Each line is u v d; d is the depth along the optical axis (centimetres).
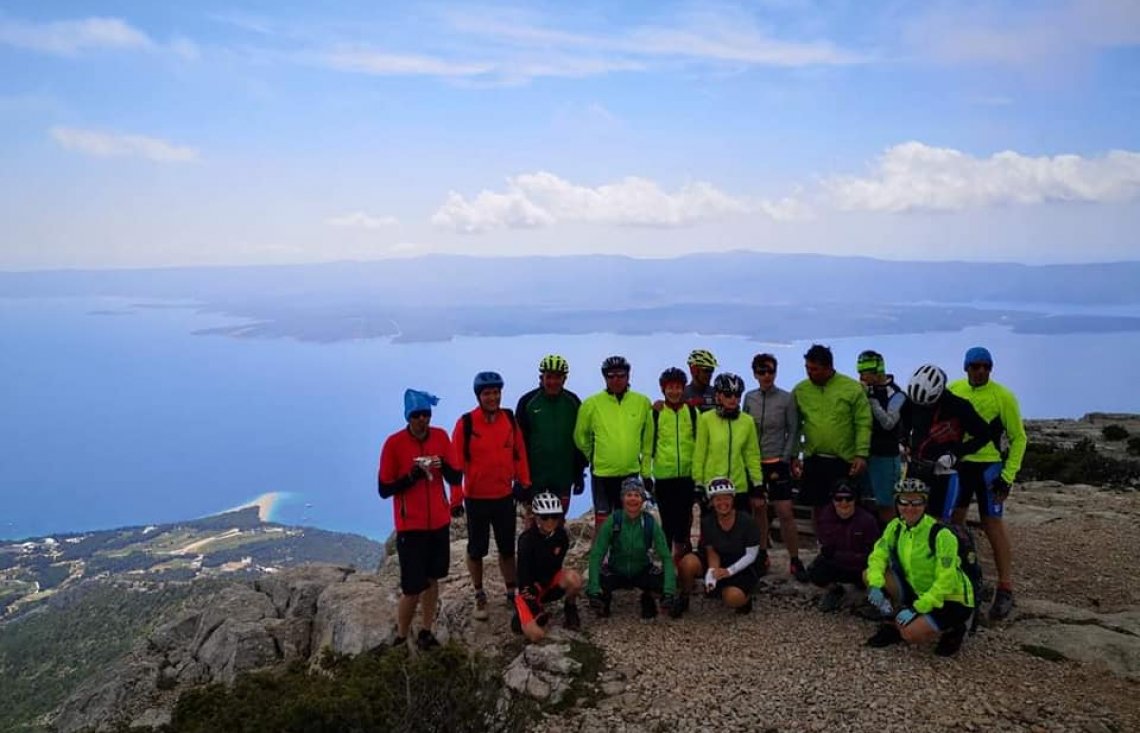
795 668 668
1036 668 659
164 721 874
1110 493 1508
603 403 848
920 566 693
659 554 789
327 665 838
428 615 801
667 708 612
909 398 782
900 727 564
